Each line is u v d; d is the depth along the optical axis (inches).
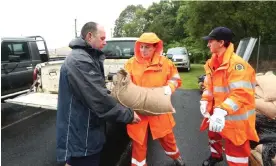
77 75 104.5
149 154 185.6
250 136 121.2
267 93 164.9
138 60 140.5
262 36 676.7
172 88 138.1
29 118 272.4
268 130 151.2
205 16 689.0
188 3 720.3
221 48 125.5
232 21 667.4
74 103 109.1
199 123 253.4
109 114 107.8
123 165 173.2
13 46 274.4
